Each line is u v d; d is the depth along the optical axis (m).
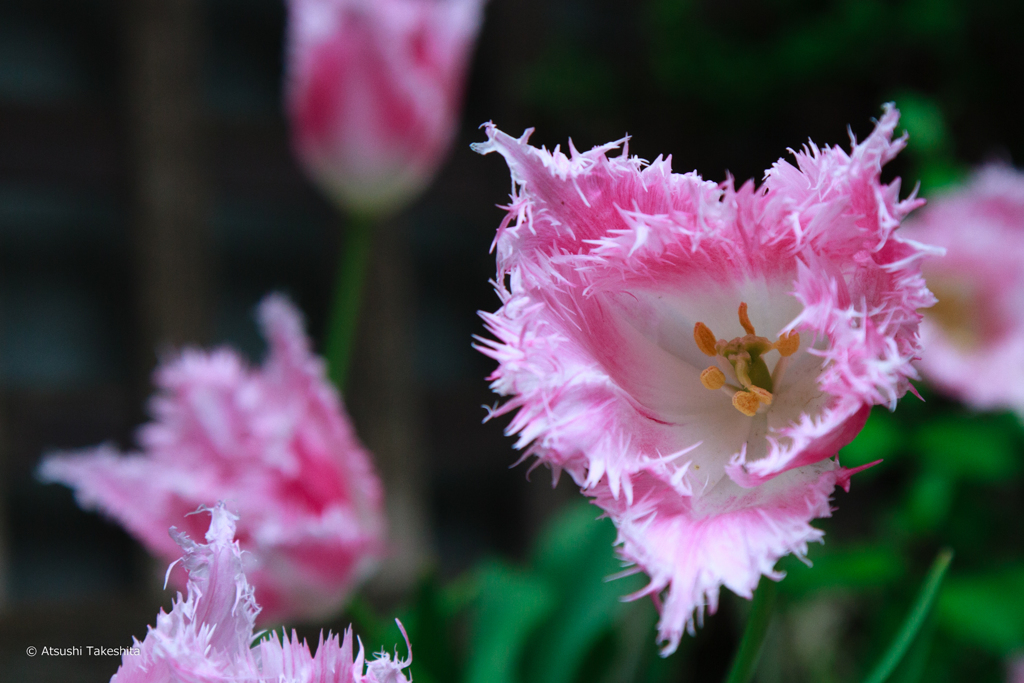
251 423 0.86
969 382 1.33
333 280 2.86
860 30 2.65
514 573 1.21
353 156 1.23
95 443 2.52
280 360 0.87
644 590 0.62
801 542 0.62
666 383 0.67
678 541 0.62
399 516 2.78
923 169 1.45
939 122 1.45
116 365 2.61
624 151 0.64
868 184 0.62
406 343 2.86
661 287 0.66
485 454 3.01
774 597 0.68
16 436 2.43
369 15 1.17
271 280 2.82
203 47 2.68
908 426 1.40
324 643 0.59
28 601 2.38
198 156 2.63
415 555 2.76
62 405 2.49
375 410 2.79
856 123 2.88
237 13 2.80
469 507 3.03
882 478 2.18
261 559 0.84
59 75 2.57
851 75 2.77
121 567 2.53
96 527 2.52
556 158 0.63
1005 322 1.37
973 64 2.60
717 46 2.97
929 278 1.40
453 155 3.00
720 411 0.67
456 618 1.39
